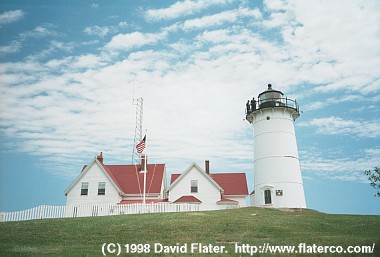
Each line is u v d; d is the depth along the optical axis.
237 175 50.75
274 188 42.75
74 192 43.78
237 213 32.28
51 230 23.42
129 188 45.91
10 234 21.86
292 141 45.28
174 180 47.44
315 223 25.92
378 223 25.19
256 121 46.84
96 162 44.72
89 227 24.53
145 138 39.94
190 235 21.30
